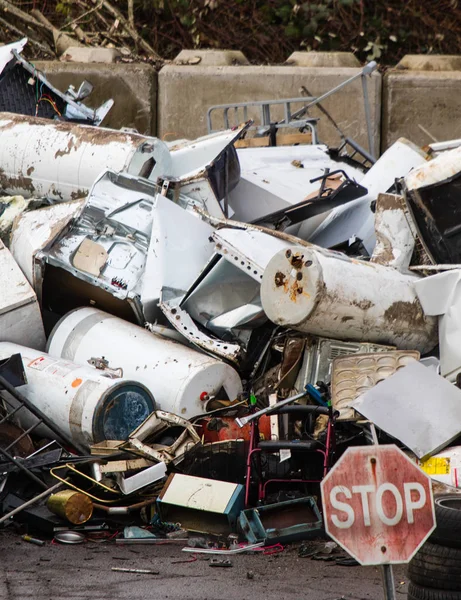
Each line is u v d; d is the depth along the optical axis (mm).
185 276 29594
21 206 34469
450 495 19812
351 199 32188
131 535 22422
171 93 52000
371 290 26406
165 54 63406
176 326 28453
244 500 23062
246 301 28703
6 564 20391
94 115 42656
